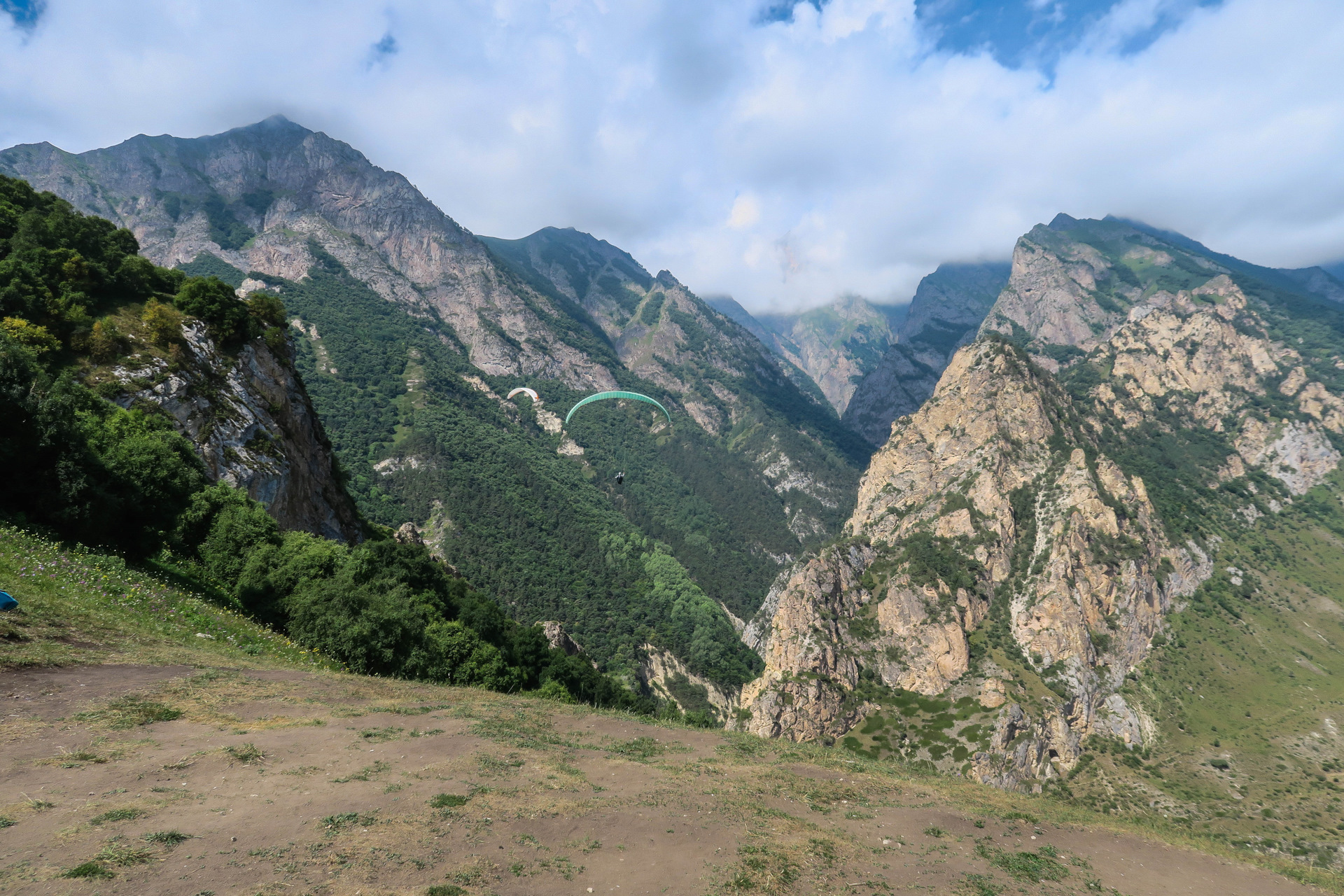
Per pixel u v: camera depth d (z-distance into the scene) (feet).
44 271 195.83
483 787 62.13
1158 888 69.46
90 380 179.83
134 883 36.27
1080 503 603.26
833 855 60.59
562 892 45.34
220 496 154.81
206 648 97.14
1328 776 435.12
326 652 127.95
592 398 243.60
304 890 38.96
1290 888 77.56
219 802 49.08
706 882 50.42
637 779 74.79
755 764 92.12
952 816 81.41
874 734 469.57
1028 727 454.81
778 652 532.32
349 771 60.54
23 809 41.83
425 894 41.14
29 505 114.42
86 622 85.30
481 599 275.39
